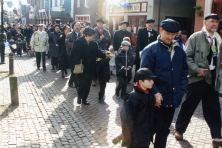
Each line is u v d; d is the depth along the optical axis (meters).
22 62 15.07
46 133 5.23
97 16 23.78
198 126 5.73
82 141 4.93
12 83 6.84
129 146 3.58
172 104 3.85
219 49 4.67
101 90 7.36
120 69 7.65
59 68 11.46
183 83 3.97
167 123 4.00
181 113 4.99
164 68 3.81
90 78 6.99
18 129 5.38
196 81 4.73
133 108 3.50
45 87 9.10
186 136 5.21
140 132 3.53
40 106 6.92
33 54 18.19
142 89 3.52
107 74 7.30
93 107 6.96
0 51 15.04
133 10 18.19
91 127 5.59
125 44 7.66
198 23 13.39
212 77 4.72
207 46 4.64
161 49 3.83
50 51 12.32
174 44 3.89
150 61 3.84
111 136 5.15
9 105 6.90
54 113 6.41
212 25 4.60
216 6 12.86
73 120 5.98
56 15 28.25
